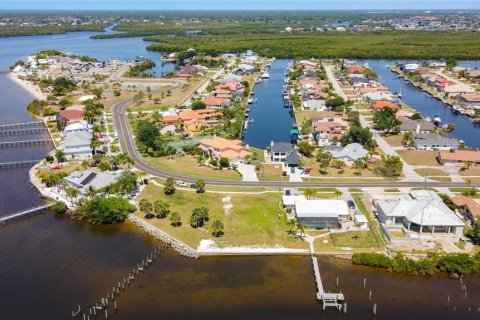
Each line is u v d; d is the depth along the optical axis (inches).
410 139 7687.0
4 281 4106.8
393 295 3843.5
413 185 6018.7
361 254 4279.0
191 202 5506.9
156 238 4788.4
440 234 4709.6
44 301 3828.7
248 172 6486.2
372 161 6934.1
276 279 4069.9
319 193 5748.0
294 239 4658.0
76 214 5334.6
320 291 3816.4
